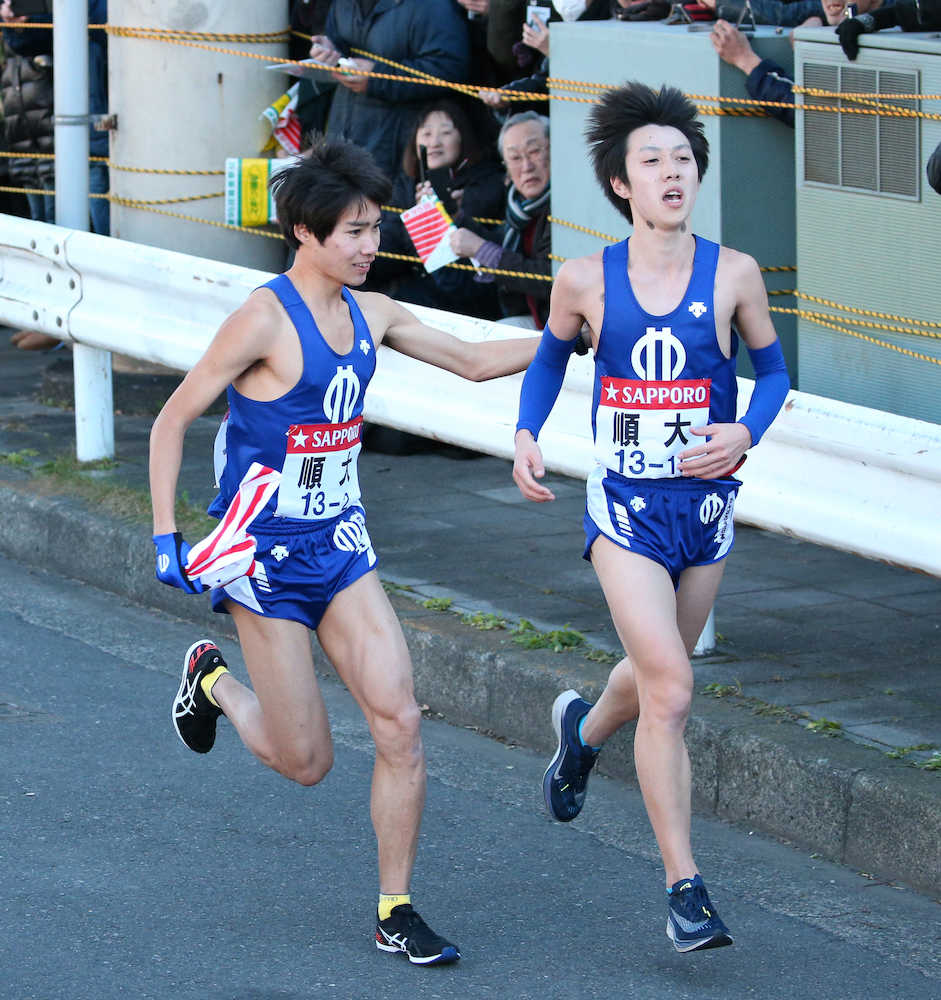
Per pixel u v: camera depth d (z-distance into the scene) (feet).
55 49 74.33
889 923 38.63
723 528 38.45
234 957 36.55
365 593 37.09
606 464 37.96
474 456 74.74
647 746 36.35
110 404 71.10
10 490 68.74
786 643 51.80
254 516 35.19
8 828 43.06
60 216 75.46
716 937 35.01
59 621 60.80
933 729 44.24
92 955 36.42
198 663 40.24
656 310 36.68
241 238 82.23
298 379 35.88
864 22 53.26
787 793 42.96
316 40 77.05
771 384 37.73
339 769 47.70
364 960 36.60
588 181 63.52
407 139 76.02
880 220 53.62
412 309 56.95
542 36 68.33
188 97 80.64
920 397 53.72
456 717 51.80
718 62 57.62
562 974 36.17
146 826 43.42
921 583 58.03
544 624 53.42
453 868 41.57
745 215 59.26
